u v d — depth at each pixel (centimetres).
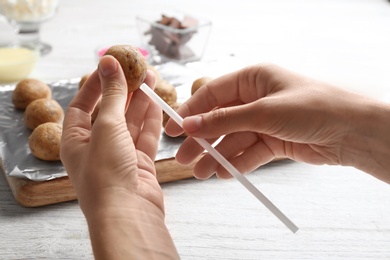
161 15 84
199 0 112
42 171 55
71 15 98
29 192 52
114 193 38
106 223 37
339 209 54
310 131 45
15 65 72
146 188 40
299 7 110
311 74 77
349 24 101
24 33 86
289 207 54
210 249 48
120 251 36
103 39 88
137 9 104
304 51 87
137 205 39
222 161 44
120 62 44
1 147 59
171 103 65
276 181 57
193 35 81
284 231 51
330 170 59
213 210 53
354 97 46
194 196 55
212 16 102
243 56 84
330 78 75
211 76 74
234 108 44
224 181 57
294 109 44
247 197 55
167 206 53
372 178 58
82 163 39
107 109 40
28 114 62
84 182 39
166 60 81
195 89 67
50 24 93
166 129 51
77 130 42
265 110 44
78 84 71
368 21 104
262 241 49
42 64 78
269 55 85
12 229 50
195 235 50
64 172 55
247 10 107
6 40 82
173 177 56
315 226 51
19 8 82
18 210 53
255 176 58
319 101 45
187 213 52
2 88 70
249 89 50
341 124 45
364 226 52
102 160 38
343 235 50
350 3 114
